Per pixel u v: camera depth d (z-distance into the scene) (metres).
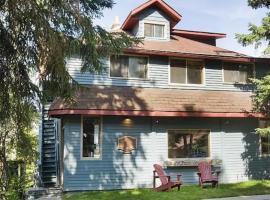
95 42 8.87
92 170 16.52
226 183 18.31
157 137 17.67
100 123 16.89
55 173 17.70
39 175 17.16
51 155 18.97
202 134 18.50
